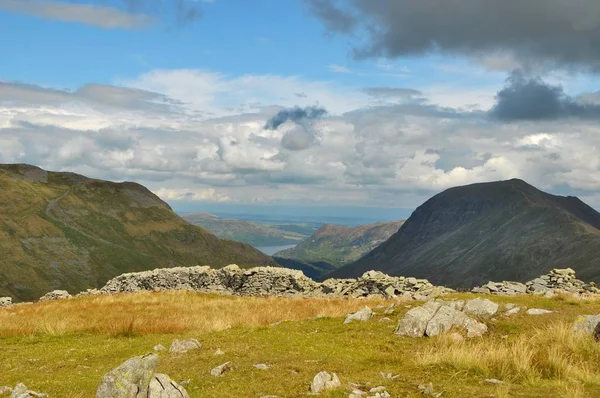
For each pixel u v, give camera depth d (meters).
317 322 25.41
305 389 12.91
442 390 12.55
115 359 19.52
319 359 16.84
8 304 54.41
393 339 20.58
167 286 54.22
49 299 55.66
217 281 51.75
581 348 16.31
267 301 39.94
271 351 18.47
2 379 16.61
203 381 14.33
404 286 42.69
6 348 23.38
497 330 20.48
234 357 17.31
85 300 44.44
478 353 16.05
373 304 33.78
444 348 17.70
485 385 13.36
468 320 21.05
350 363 16.42
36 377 16.75
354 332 22.14
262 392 12.86
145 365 12.22
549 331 18.19
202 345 20.44
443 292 39.69
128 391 11.60
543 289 40.06
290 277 48.88
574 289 39.53
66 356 20.62
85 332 27.58
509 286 39.75
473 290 40.31
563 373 14.27
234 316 30.72
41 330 27.88
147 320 29.77
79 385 15.36
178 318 30.91
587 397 11.91
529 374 14.11
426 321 21.36
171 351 19.55
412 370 15.26
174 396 11.62
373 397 11.91
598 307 24.81
